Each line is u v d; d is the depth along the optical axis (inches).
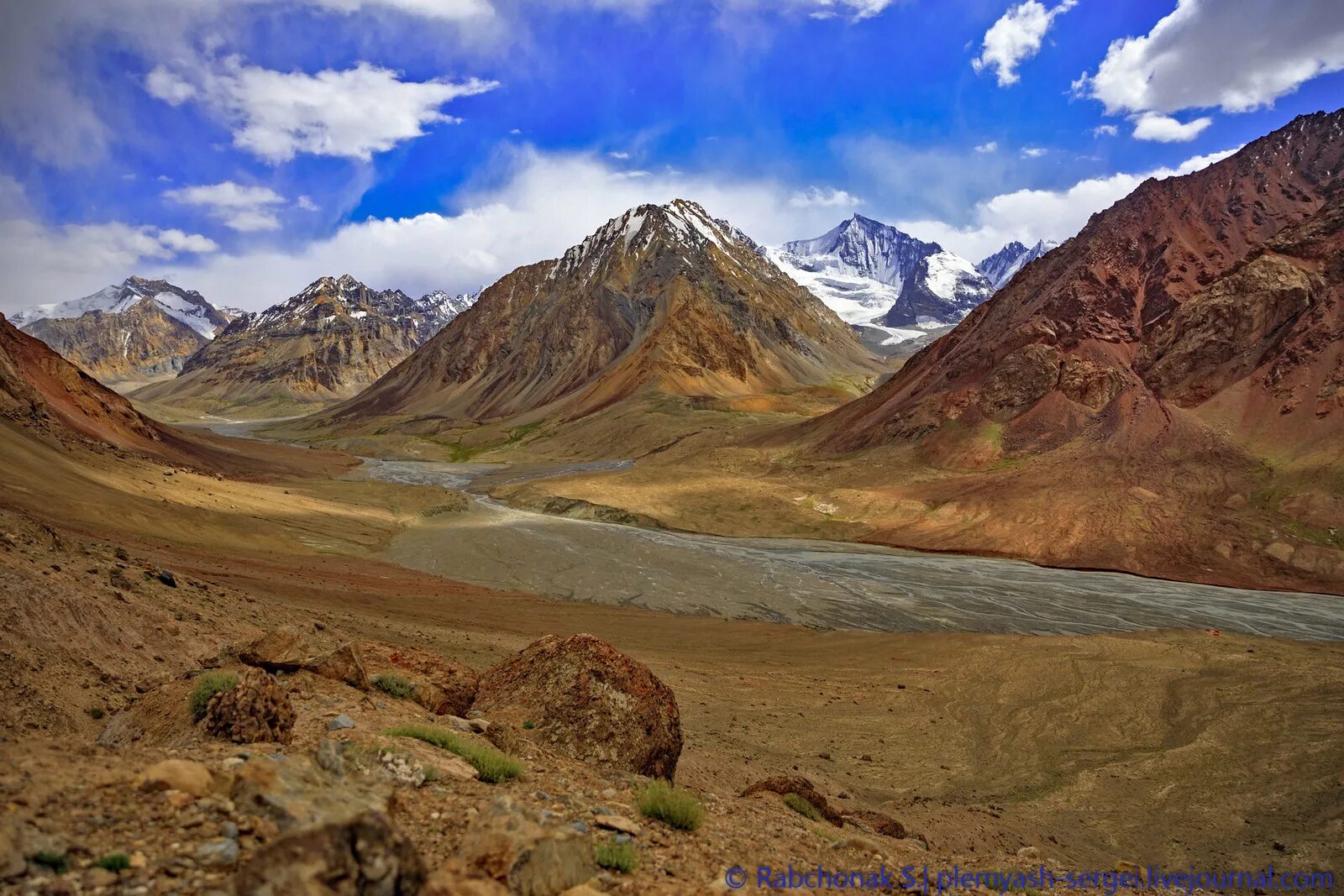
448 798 333.4
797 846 421.7
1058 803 954.7
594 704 537.3
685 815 386.6
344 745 364.8
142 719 393.1
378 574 2020.2
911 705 1304.1
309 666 534.3
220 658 528.1
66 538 921.5
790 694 1310.3
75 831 213.8
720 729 1057.5
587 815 359.3
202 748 323.6
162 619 740.7
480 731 490.6
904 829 681.0
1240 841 860.6
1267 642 1759.4
